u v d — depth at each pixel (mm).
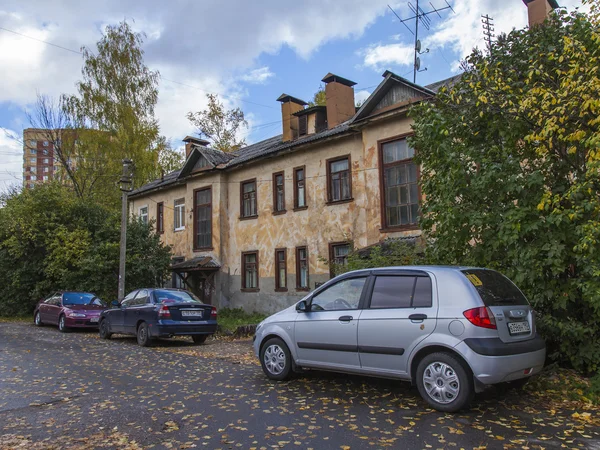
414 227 15258
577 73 6539
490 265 7621
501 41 8547
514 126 7586
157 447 4785
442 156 8070
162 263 23531
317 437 4965
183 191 26609
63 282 21828
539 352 5992
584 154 7254
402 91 15977
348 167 18125
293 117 22625
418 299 6141
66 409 6270
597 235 6168
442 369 5727
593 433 4965
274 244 20750
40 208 23344
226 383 7664
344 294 7004
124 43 34625
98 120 33125
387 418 5531
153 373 8680
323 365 6988
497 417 5492
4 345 13031
